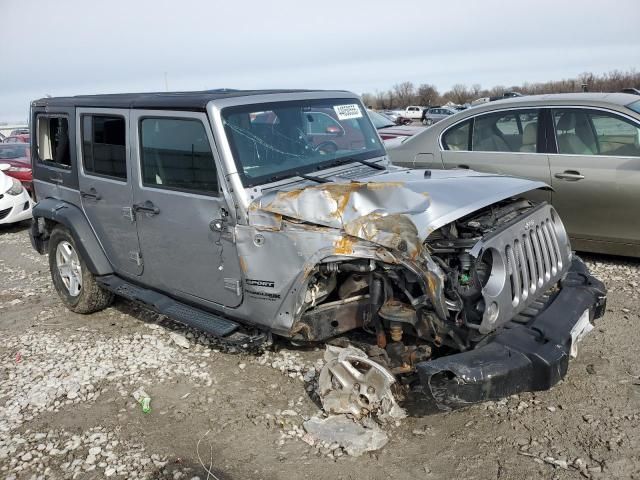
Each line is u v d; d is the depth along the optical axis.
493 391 3.14
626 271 6.07
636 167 5.77
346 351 3.62
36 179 6.25
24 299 6.70
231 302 4.23
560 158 6.19
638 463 3.16
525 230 3.75
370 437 3.43
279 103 4.47
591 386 3.94
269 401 4.02
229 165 3.97
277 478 3.24
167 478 3.30
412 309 3.58
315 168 4.42
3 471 3.46
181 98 4.36
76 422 3.94
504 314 3.43
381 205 3.53
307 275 3.70
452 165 6.93
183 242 4.45
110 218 5.18
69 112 5.51
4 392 4.43
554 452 3.30
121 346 5.11
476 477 3.14
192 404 4.06
